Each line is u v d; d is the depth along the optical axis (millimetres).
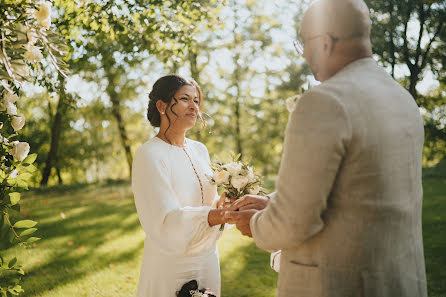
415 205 1523
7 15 1788
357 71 1489
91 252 6082
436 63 12398
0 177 1847
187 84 2400
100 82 15812
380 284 1397
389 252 1423
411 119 1518
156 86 2412
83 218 8961
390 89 1509
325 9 1517
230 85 21266
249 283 4637
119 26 4258
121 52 4840
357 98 1387
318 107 1373
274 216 1438
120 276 4984
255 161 23062
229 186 2275
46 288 4559
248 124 23406
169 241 2096
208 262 2318
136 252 6059
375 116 1387
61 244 6574
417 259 1529
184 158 2363
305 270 1473
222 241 6590
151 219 2131
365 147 1356
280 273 1579
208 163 2582
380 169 1377
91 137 23875
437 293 4043
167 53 4828
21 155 1964
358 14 1493
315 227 1383
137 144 23047
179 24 4746
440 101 14445
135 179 2238
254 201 1848
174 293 2182
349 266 1405
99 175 30094
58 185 16328
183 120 2371
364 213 1386
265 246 1514
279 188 1435
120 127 20547
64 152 22625
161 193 2154
